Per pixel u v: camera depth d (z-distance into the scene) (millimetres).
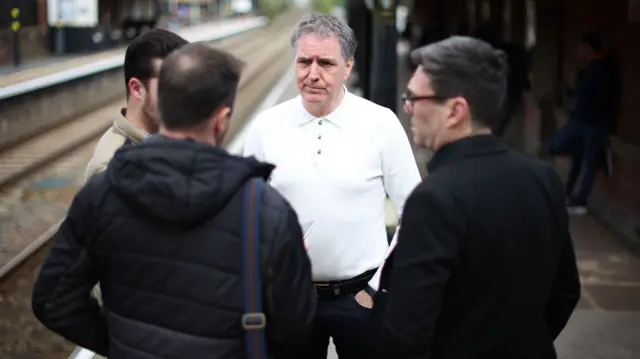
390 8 8055
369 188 2912
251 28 71125
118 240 2137
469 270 2162
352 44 2865
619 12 7922
